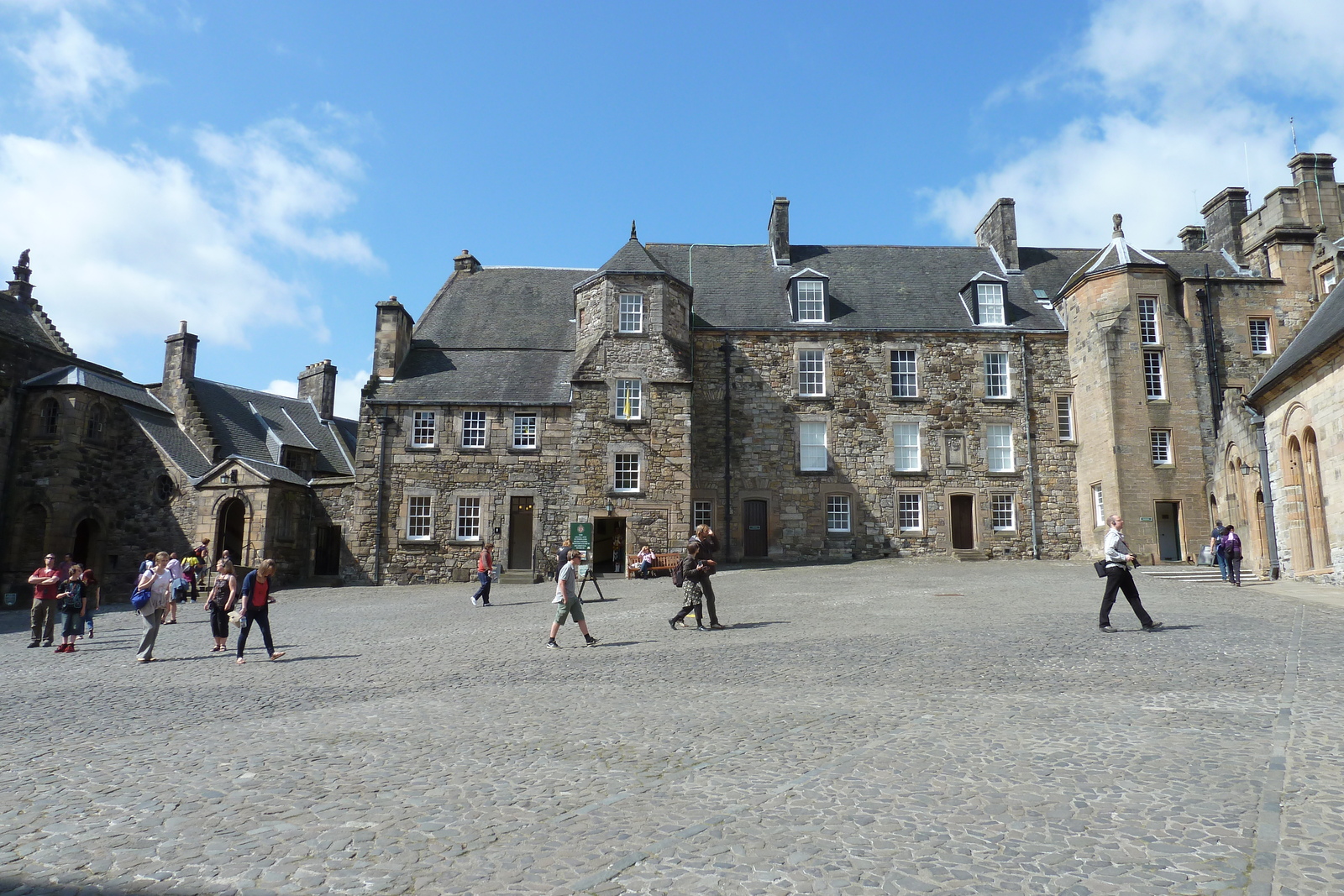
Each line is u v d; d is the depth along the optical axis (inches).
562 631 604.1
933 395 1258.0
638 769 254.1
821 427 1255.5
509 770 257.0
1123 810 205.9
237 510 1323.8
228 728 325.7
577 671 435.2
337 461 1690.5
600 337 1172.5
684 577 598.5
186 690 418.0
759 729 298.4
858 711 319.9
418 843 199.0
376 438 1168.8
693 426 1235.9
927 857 182.7
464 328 1315.2
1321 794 209.5
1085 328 1208.8
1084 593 746.2
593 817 213.9
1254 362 1188.5
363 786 243.9
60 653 593.9
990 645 467.5
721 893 168.2
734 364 1257.4
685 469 1146.7
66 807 229.9
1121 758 246.4
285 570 1145.4
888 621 586.9
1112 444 1133.1
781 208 1396.4
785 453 1238.9
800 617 627.8
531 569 1188.5
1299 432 806.5
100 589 1186.0
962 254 1419.8
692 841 195.3
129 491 1214.3
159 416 1322.6
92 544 1200.2
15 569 1144.2
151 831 209.8
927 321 1283.2
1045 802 213.5
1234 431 970.7
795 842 193.0
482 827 208.7
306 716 344.5
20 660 560.1
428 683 417.7
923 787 228.5
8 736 319.3
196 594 1037.8
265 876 182.2
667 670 425.7
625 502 1134.4
